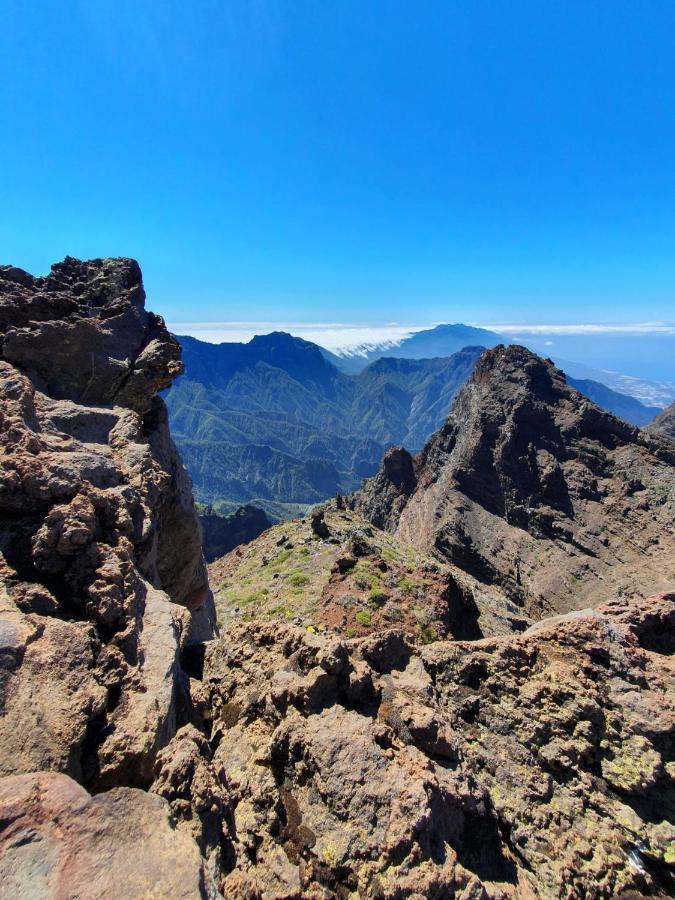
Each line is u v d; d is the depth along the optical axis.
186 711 13.15
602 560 98.94
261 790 10.24
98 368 25.52
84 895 6.01
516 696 14.02
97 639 12.46
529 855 10.85
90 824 6.86
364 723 11.39
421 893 8.47
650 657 15.56
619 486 111.75
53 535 14.08
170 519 27.66
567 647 15.58
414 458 153.00
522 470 118.19
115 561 14.77
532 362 136.50
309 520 60.41
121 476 19.72
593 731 13.27
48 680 10.72
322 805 9.97
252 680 13.77
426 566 31.36
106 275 31.98
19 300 26.33
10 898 5.86
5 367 21.89
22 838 6.50
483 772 12.34
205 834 8.66
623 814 11.93
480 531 110.44
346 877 8.84
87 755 10.16
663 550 94.75
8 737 9.41
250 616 34.41
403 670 14.29
